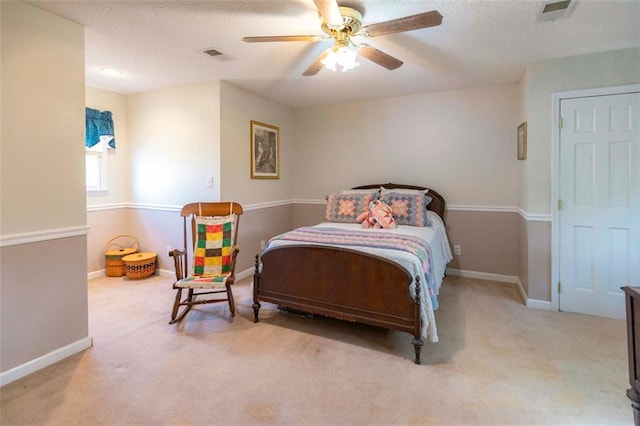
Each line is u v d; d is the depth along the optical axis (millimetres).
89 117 3723
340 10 1944
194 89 3695
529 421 1610
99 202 3973
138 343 2383
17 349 1966
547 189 3014
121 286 3654
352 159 4648
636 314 1325
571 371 2027
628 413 1660
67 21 2195
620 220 2775
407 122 4277
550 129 2965
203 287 2691
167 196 3965
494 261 3928
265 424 1596
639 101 2680
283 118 4777
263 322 2752
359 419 1628
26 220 2012
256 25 2295
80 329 2277
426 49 2709
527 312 2971
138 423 1599
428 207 4098
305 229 3254
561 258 2986
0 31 1884
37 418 1628
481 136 3902
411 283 2180
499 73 3332
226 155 3695
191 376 1981
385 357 2205
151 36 2453
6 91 1916
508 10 2086
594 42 2570
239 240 3957
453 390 1851
